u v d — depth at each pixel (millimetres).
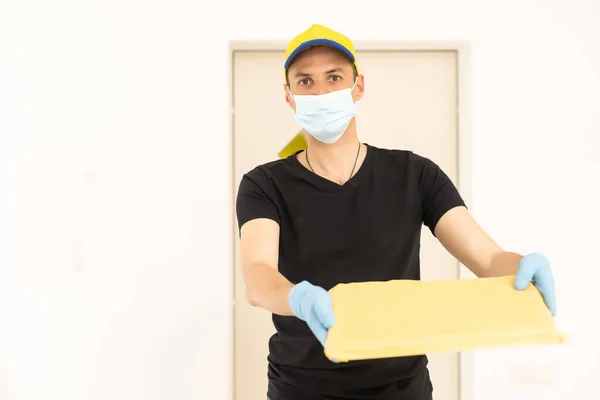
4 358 2160
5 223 2178
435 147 2398
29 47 2193
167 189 2186
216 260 2174
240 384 2340
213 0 2205
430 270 2379
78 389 2164
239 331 2342
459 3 2242
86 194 2180
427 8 2236
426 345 777
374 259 1062
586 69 2260
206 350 2166
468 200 2287
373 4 2225
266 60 2361
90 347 2164
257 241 1048
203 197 2184
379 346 768
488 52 2248
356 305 808
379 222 1078
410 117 2393
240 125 2359
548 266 866
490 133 2248
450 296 835
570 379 2230
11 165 2184
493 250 1010
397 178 1126
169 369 2164
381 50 2371
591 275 2236
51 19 2197
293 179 1129
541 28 2256
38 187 2182
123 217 2182
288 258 1094
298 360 1040
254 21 2207
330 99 1127
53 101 2189
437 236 1107
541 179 2246
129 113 2191
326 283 1056
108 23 2197
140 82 2195
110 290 2174
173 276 2174
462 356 2326
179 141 2191
